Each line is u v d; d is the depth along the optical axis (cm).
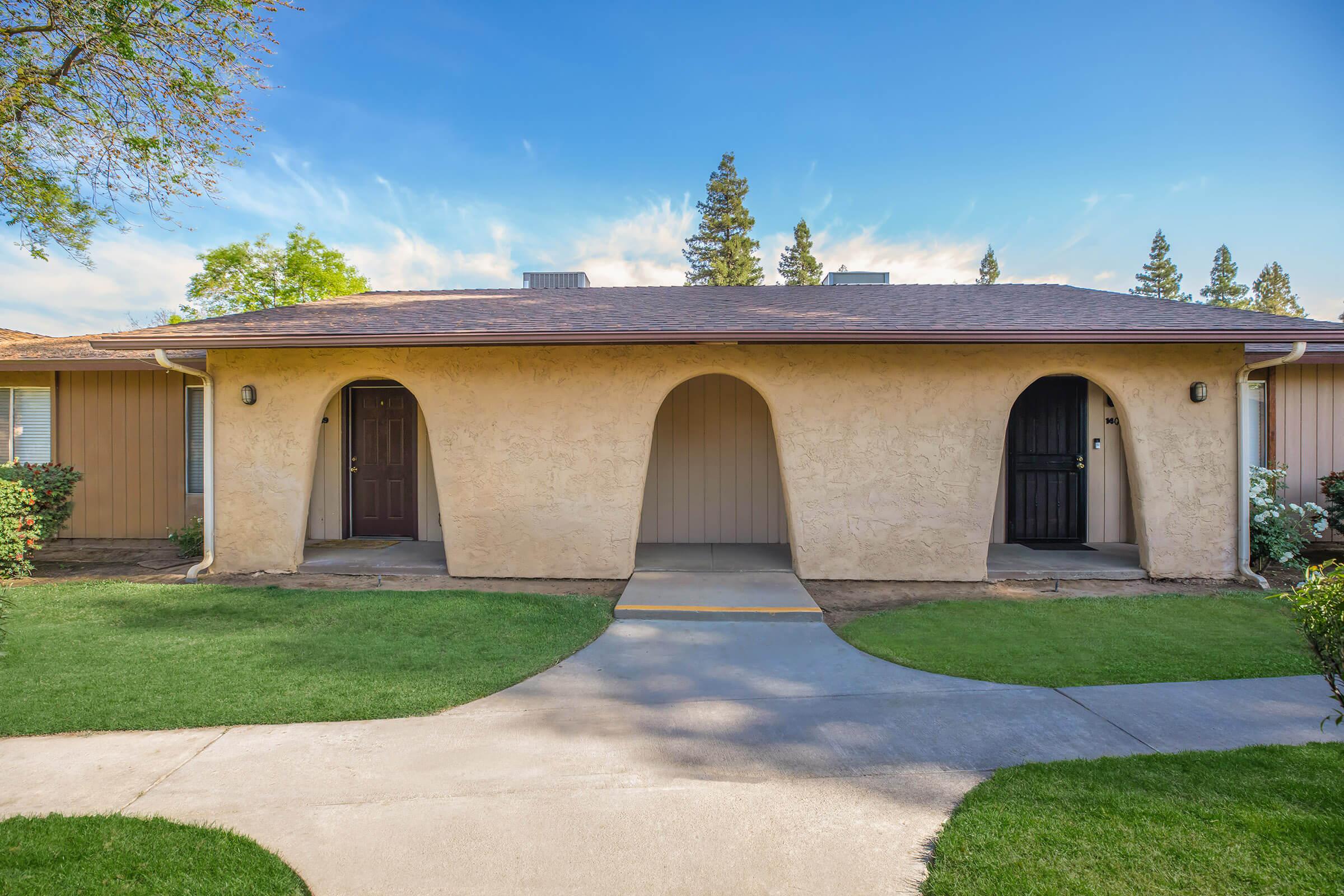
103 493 930
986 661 433
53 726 331
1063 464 823
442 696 375
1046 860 217
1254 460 817
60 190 816
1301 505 799
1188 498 651
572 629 504
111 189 791
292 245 2730
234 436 695
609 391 665
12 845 229
